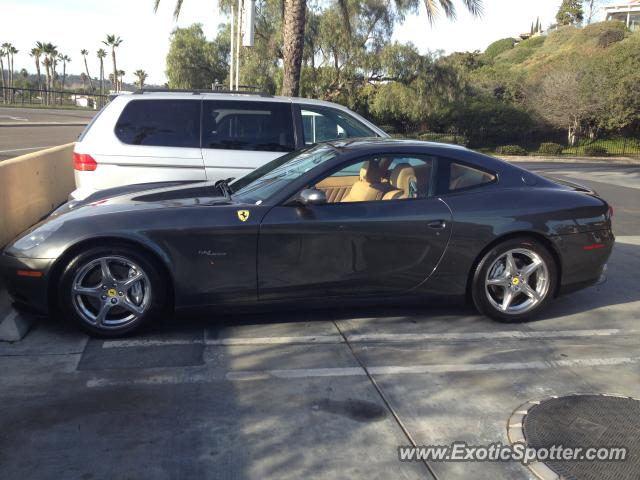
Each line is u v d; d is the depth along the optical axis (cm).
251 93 694
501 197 475
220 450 304
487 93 3728
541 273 482
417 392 369
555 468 294
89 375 383
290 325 473
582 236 482
